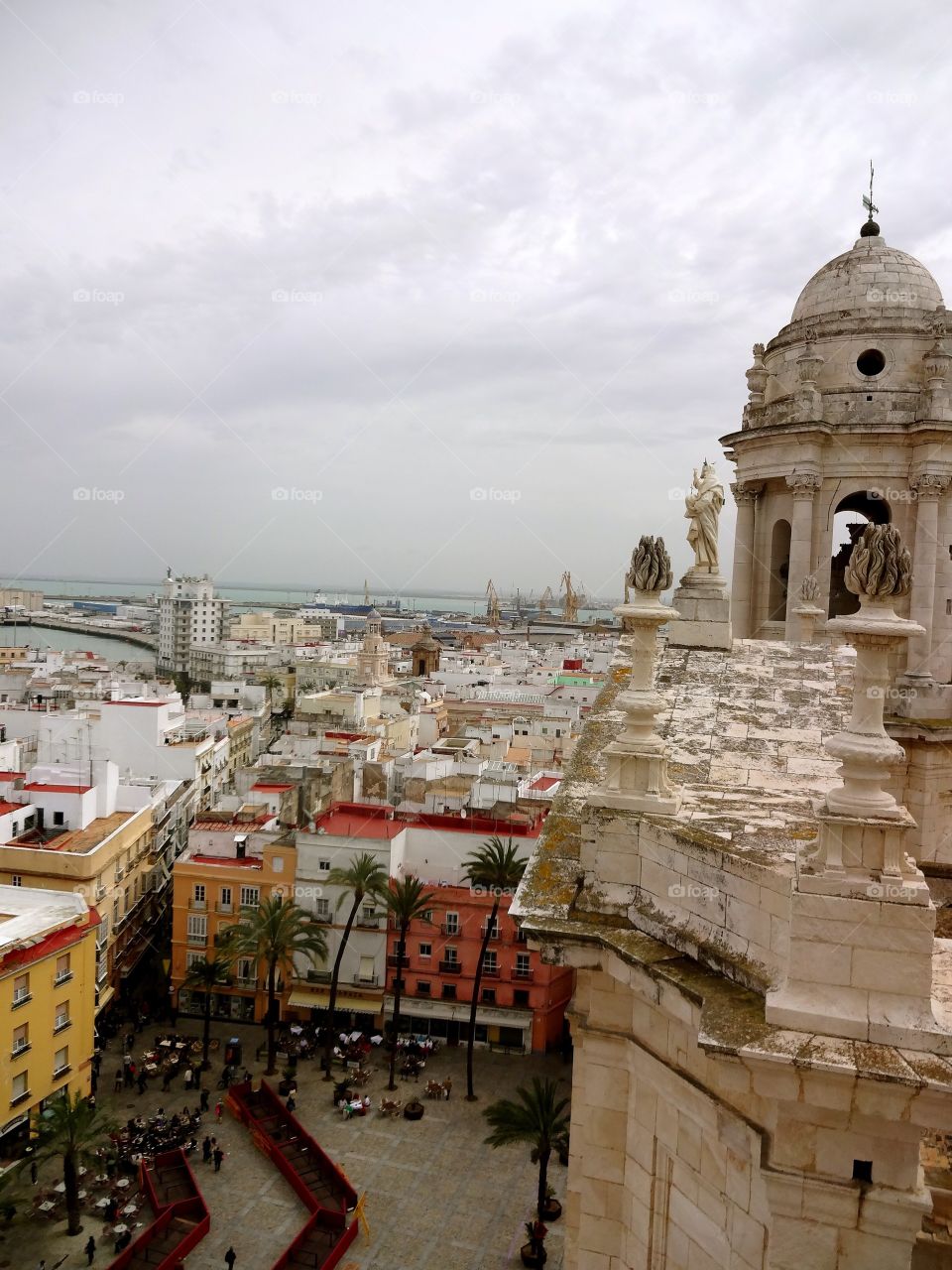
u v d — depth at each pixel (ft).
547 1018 205.16
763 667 75.82
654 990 38.19
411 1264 134.72
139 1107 175.42
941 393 104.47
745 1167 36.17
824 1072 30.12
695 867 39.29
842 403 109.70
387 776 271.90
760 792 53.36
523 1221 146.00
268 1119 170.60
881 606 32.42
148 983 235.20
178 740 325.01
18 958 150.82
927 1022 30.68
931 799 95.04
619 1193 44.16
